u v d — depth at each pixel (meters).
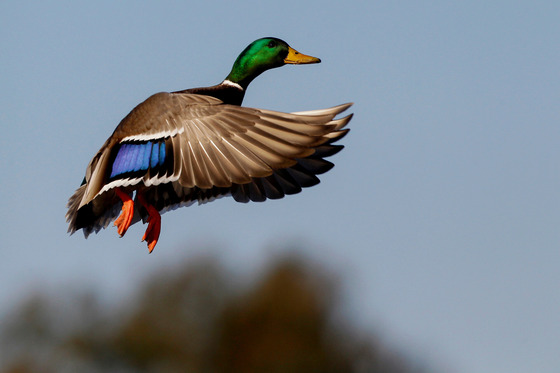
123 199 9.37
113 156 8.57
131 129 8.58
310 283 26.41
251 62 11.82
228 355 26.33
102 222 10.07
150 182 8.30
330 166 9.27
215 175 8.04
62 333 25.62
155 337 25.97
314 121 7.98
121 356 26.23
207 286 26.55
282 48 11.88
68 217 9.95
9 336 25.50
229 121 8.21
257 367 25.64
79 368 26.11
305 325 26.27
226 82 11.88
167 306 26.42
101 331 26.00
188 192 9.83
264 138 8.04
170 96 8.64
